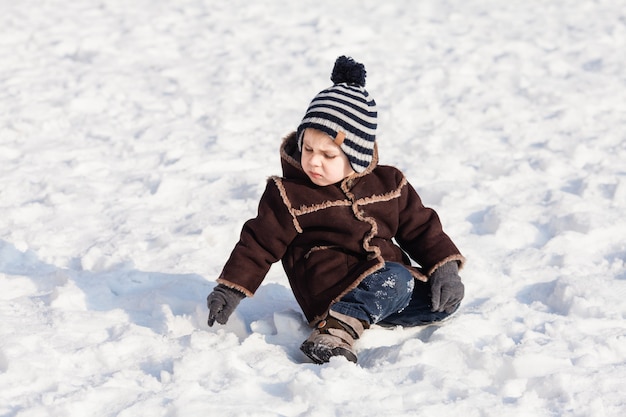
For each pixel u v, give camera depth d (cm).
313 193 438
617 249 588
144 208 679
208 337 441
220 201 692
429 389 391
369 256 434
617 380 399
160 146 839
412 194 457
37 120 898
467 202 683
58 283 528
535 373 412
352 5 1532
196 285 526
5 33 1292
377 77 1085
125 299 508
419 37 1305
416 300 454
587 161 786
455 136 857
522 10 1484
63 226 637
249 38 1309
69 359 420
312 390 378
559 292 505
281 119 934
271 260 441
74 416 368
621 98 988
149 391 388
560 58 1176
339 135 417
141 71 1129
